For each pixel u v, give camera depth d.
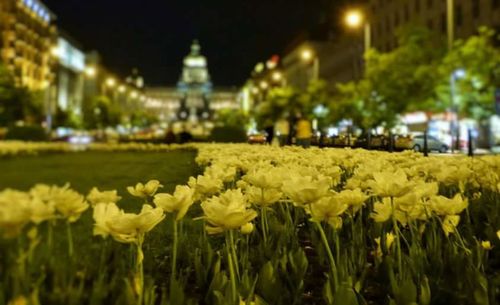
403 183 2.36
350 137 18.25
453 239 2.88
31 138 34.62
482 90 32.28
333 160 5.19
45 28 111.50
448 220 2.51
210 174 3.26
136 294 1.76
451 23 30.14
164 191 6.57
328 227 3.03
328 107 56.06
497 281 2.06
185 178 8.90
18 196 1.56
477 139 36.22
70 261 1.82
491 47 33.06
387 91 38.22
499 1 40.56
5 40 93.12
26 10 100.62
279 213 3.57
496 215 3.11
